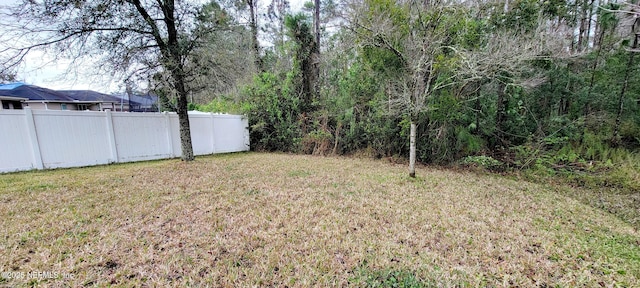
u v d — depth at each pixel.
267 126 10.71
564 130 7.57
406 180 5.64
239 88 9.73
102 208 3.67
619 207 4.66
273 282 2.12
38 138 6.09
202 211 3.60
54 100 13.11
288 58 10.58
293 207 3.81
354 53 8.34
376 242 2.80
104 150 7.10
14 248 2.53
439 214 3.69
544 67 7.15
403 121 6.76
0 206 3.68
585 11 8.04
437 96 6.49
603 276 2.31
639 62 6.83
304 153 10.01
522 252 2.69
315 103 9.91
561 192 5.52
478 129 8.12
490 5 6.51
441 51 5.51
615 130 7.31
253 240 2.79
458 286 2.14
